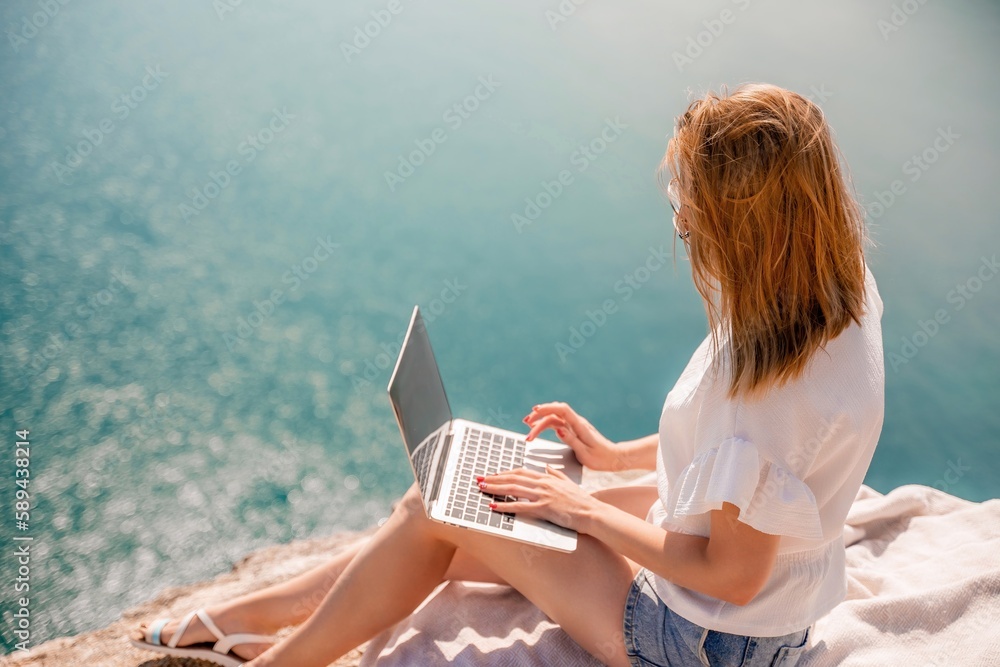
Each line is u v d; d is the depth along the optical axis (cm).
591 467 167
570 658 147
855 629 146
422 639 152
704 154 107
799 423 109
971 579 153
